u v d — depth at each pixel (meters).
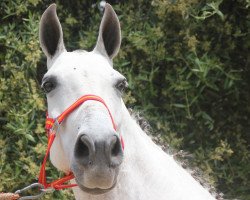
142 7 5.44
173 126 5.33
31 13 5.17
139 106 5.18
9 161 5.01
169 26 5.28
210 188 3.28
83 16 5.63
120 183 2.93
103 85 2.85
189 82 5.17
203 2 5.07
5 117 5.00
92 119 2.63
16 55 5.05
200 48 5.25
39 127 4.80
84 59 2.95
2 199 3.10
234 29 5.31
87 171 2.58
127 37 5.16
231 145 5.52
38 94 4.93
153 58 5.21
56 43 3.15
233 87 5.35
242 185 5.41
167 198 2.96
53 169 4.90
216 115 5.51
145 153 3.02
